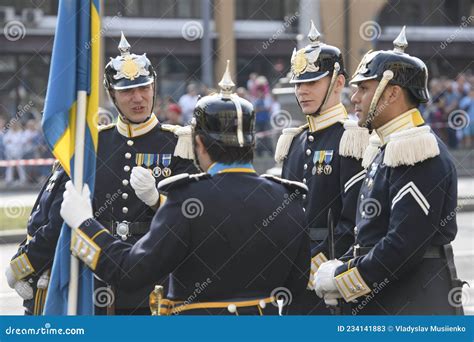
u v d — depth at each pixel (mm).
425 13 83312
